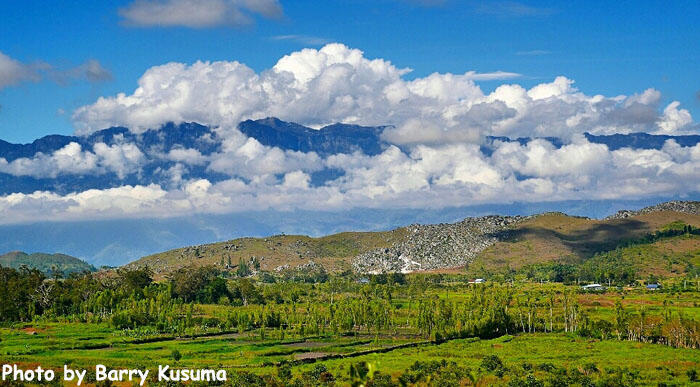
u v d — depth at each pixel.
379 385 148.25
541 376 186.62
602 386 175.50
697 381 184.25
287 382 172.75
